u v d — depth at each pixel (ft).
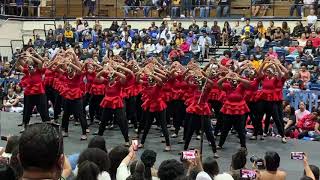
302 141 39.73
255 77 38.40
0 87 53.72
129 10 81.61
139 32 73.31
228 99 34.58
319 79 51.13
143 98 36.45
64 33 74.49
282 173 22.57
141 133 40.63
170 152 35.01
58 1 86.43
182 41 67.41
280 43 62.59
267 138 40.57
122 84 35.55
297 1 72.49
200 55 65.46
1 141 35.22
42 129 7.42
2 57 77.61
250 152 35.60
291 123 43.09
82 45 73.00
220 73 36.22
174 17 77.71
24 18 83.56
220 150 36.11
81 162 15.39
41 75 38.27
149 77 34.50
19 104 54.03
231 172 21.09
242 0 78.18
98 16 83.41
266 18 72.69
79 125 43.70
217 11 76.02
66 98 37.52
